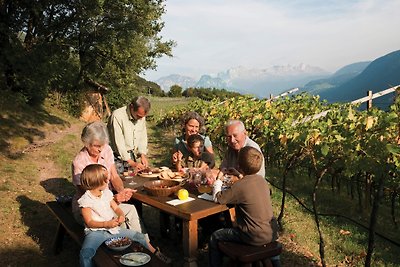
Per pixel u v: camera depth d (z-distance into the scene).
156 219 6.02
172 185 4.52
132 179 5.08
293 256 4.87
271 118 9.91
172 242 5.16
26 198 7.06
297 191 8.23
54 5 18.95
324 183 9.07
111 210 4.05
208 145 5.62
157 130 21.08
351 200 7.84
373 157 5.62
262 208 3.52
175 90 82.12
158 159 11.89
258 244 3.52
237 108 12.14
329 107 11.31
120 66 23.92
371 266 4.69
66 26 20.28
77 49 22.47
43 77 18.80
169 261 4.11
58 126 17.69
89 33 21.28
